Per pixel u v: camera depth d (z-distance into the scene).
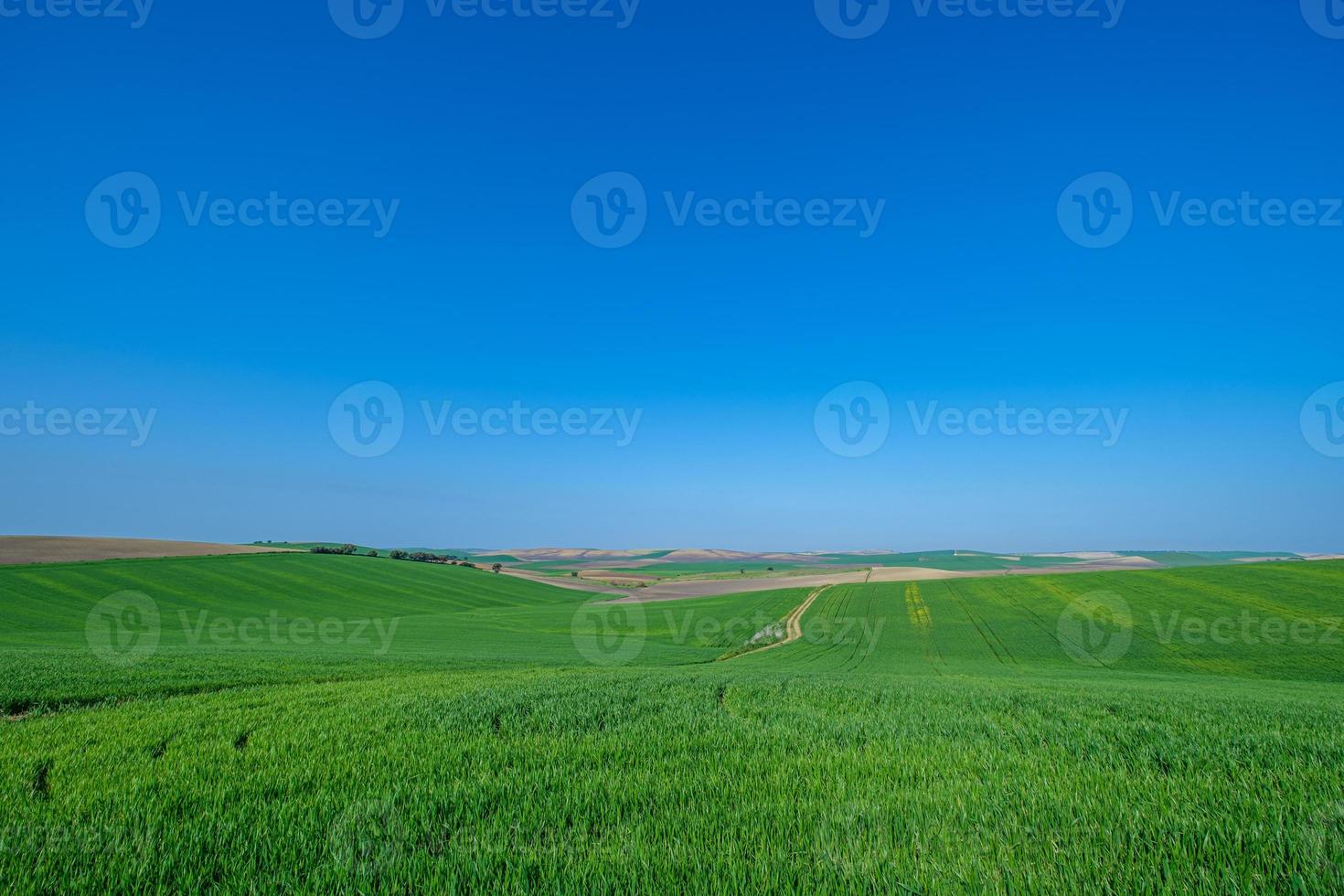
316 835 5.18
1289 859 4.41
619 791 6.36
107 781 6.83
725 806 5.88
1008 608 61.00
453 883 4.21
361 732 9.41
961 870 4.31
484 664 28.88
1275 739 8.72
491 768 7.38
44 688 14.35
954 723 10.41
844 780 6.66
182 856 4.75
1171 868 4.30
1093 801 5.78
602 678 18.98
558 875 4.32
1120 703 13.66
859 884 4.17
